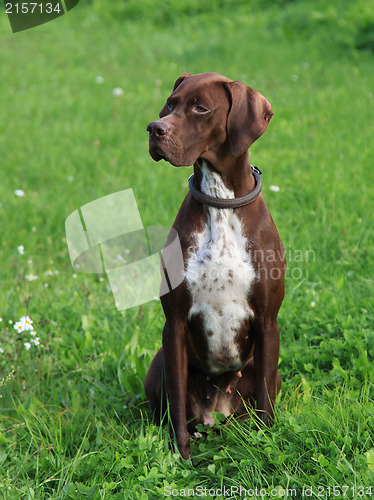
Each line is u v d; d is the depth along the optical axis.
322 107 13.65
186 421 5.21
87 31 24.02
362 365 5.67
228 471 4.79
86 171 11.83
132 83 17.44
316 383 5.59
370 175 10.03
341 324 6.39
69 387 5.96
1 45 22.25
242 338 5.15
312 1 22.62
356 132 12.00
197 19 23.94
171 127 4.62
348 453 4.60
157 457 4.71
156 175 11.07
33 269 8.39
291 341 6.43
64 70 19.31
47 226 9.64
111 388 6.01
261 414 4.98
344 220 8.59
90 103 15.89
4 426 5.46
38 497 4.51
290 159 10.97
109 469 4.72
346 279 7.33
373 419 4.74
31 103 16.11
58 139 13.63
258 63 17.88
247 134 4.69
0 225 9.81
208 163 4.86
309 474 4.48
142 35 22.97
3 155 12.93
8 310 7.35
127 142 13.06
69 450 5.13
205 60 18.88
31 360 6.33
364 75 15.80
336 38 18.58
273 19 22.02
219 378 5.48
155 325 6.86
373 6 19.38
